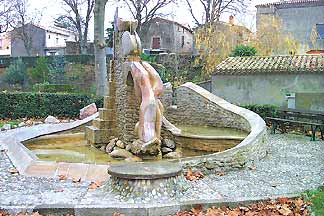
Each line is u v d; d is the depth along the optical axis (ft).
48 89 91.91
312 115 50.75
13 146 39.47
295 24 104.68
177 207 21.65
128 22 40.19
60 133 47.47
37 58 119.24
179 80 96.32
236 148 31.35
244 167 31.32
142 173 23.18
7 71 116.98
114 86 42.50
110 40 120.37
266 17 99.40
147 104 36.09
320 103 63.36
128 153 36.96
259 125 39.04
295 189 25.22
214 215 20.77
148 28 137.08
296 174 29.53
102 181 26.76
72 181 27.04
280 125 56.80
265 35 97.25
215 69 70.64
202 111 50.42
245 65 69.87
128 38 39.01
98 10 75.20
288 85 65.31
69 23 178.50
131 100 39.17
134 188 22.99
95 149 41.32
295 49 94.63
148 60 95.71
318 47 100.99
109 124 42.32
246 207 22.04
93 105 64.39
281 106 65.31
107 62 109.09
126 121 39.19
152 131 36.09
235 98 69.21
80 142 45.24
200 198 23.15
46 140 45.50
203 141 39.42
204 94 50.75
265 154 37.14
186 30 145.07
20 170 30.01
